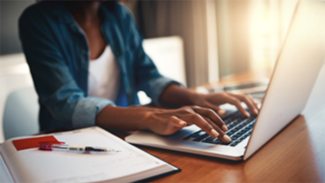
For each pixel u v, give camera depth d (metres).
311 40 0.43
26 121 1.03
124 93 1.14
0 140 1.64
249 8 2.33
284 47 0.35
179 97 0.83
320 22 0.44
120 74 1.10
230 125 0.56
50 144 0.44
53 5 0.89
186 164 0.41
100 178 0.33
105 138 0.50
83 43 0.92
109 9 1.10
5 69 1.84
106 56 1.04
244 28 2.39
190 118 0.49
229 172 0.37
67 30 0.90
